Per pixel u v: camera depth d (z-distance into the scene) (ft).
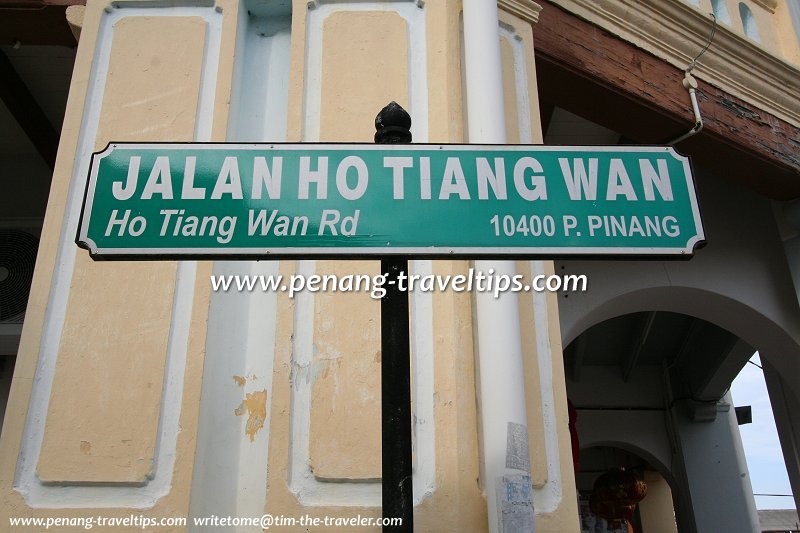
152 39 11.07
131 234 5.87
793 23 18.40
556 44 13.42
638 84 14.42
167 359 8.96
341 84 10.93
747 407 32.73
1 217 18.30
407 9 11.71
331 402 8.91
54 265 9.38
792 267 18.74
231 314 9.67
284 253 5.81
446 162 6.33
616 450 42.11
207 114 10.58
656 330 29.45
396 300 5.68
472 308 9.71
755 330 19.43
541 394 9.70
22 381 8.68
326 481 8.55
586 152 6.55
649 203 6.37
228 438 9.04
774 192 17.83
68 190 9.86
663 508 41.63
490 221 6.08
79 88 10.57
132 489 8.27
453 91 11.02
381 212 6.03
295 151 6.30
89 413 8.59
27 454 8.39
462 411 9.02
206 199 6.04
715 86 15.93
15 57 15.19
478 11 11.38
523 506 8.34
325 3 11.62
